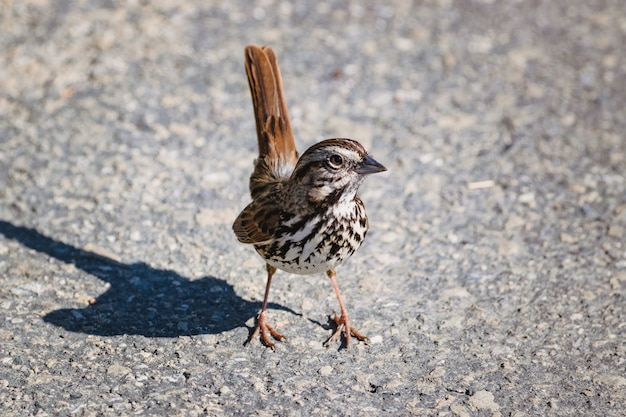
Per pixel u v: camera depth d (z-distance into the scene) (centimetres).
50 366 942
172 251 1141
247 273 1112
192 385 924
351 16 1669
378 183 1280
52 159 1288
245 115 1405
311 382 935
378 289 1085
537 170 1306
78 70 1473
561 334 1008
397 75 1513
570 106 1449
